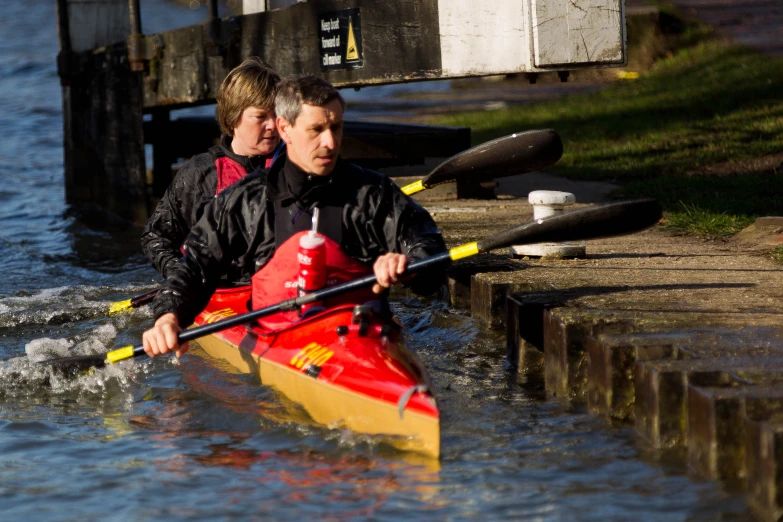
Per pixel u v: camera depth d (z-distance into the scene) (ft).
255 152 50.42
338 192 39.22
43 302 62.85
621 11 61.67
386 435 34.81
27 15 439.63
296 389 38.86
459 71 66.90
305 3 77.66
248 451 35.68
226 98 50.03
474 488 31.63
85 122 107.24
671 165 95.86
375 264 36.09
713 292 45.57
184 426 39.04
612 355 37.01
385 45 71.61
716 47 168.04
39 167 137.18
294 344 40.14
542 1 60.80
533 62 61.77
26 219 101.91
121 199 101.14
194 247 39.99
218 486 32.60
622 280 49.39
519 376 44.83
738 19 189.88
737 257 55.52
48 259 81.61
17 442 37.70
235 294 48.19
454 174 50.03
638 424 35.91
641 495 30.66
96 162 105.29
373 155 84.99
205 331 38.19
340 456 34.73
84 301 62.95
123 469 34.53
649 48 178.91
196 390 43.27
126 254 83.97
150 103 96.94
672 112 126.11
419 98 201.26
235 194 40.14
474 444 35.60
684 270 51.78
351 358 37.01
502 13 63.31
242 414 39.60
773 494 27.84
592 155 107.96
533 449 34.91
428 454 33.58
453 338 51.80
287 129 37.93
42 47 328.70
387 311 40.57
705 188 80.33
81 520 30.37
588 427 37.01
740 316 40.52
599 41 61.67
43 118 189.57
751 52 157.69
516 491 31.32
